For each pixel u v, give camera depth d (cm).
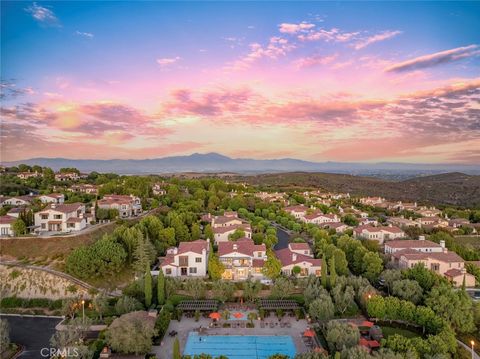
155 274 10475
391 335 6788
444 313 7575
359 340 6638
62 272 10438
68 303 8550
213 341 7231
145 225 13038
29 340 7700
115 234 11756
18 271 10450
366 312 8212
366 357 5506
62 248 11619
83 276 9912
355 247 11719
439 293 8100
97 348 6862
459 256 11462
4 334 7019
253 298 9006
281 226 17562
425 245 12450
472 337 7462
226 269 10394
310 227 15775
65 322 8350
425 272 9231
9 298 9644
